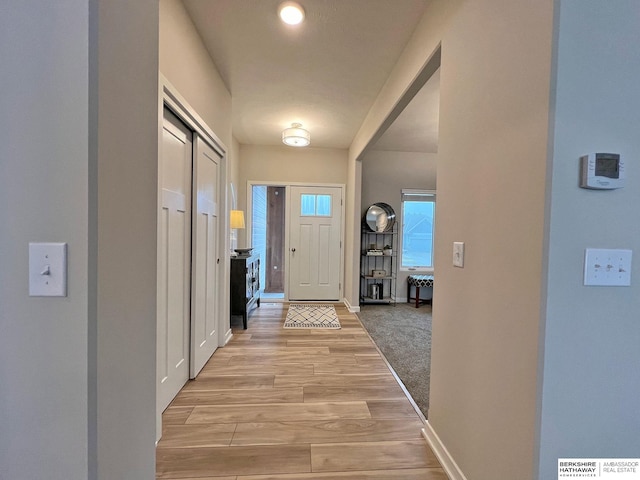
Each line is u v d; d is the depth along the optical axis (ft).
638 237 2.80
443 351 4.75
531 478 2.89
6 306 2.01
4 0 1.95
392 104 7.73
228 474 4.40
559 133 2.68
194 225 6.98
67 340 2.03
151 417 3.10
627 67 2.73
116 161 2.33
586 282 2.76
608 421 2.86
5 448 2.05
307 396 6.52
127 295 2.57
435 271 5.10
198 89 6.62
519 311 3.08
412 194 16.57
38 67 1.95
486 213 3.68
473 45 4.00
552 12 2.68
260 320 12.23
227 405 6.13
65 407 2.05
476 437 3.83
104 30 2.11
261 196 18.26
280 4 5.60
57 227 2.00
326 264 15.65
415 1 5.38
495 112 3.51
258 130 12.73
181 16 5.69
